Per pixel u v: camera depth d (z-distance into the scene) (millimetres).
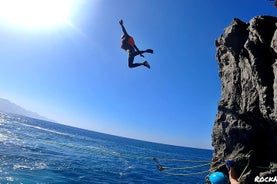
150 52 12547
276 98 13094
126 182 31688
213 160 17516
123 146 122688
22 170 26531
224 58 19641
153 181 36125
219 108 18812
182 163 80312
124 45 12609
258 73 14734
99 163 44875
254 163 15148
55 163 34750
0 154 32500
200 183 43000
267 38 14641
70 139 95562
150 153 104188
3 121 117625
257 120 15570
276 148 14523
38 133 88688
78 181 27016
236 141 16312
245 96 16500
